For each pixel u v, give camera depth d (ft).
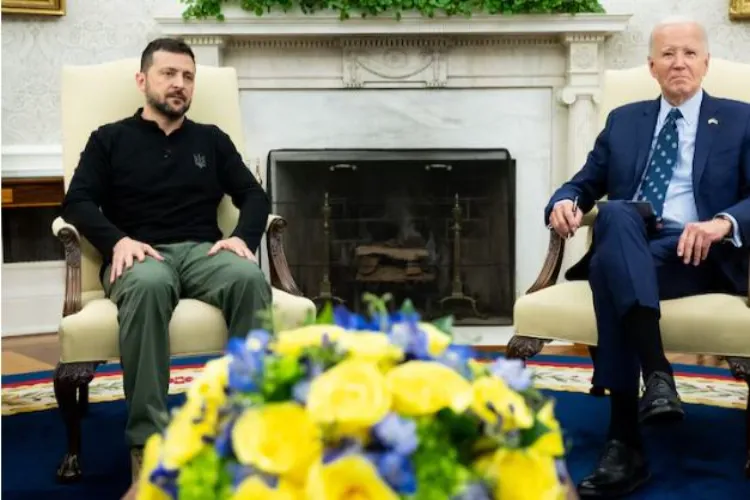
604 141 8.34
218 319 7.22
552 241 8.04
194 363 11.40
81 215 7.60
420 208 13.53
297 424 2.58
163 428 3.21
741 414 8.95
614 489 6.70
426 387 2.66
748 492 6.82
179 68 8.07
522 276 13.66
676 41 7.91
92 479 7.23
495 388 2.81
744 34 13.37
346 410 2.51
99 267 8.13
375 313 3.13
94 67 8.71
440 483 2.57
